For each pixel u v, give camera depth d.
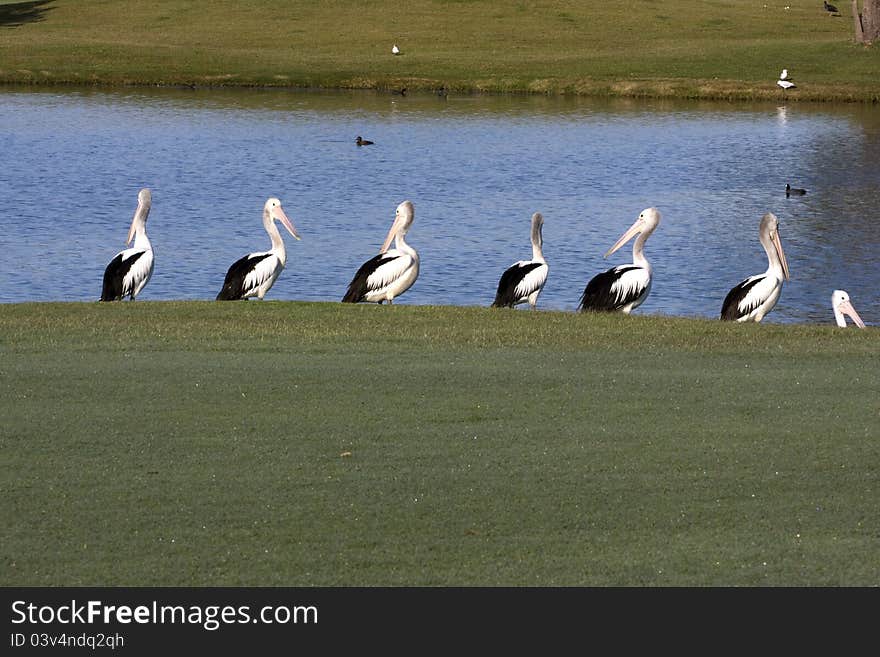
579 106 62.44
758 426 11.75
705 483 10.17
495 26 85.75
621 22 87.62
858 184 42.28
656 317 19.25
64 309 18.95
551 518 9.45
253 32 83.75
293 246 32.38
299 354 15.08
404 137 52.12
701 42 80.69
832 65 70.50
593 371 14.11
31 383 13.12
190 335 16.44
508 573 8.55
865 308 26.27
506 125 55.91
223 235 33.56
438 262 30.58
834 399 12.80
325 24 86.25
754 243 33.12
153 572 8.52
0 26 85.25
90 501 9.65
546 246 32.69
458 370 14.06
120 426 11.55
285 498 9.77
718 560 8.74
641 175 44.19
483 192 40.72
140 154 46.84
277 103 62.16
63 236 33.03
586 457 10.80
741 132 54.25
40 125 53.38
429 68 71.25
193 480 10.12
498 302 20.88
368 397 12.72
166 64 71.19
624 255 31.84
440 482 10.15
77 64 70.50
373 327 17.41
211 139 50.72
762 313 19.92
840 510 9.63
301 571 8.57
